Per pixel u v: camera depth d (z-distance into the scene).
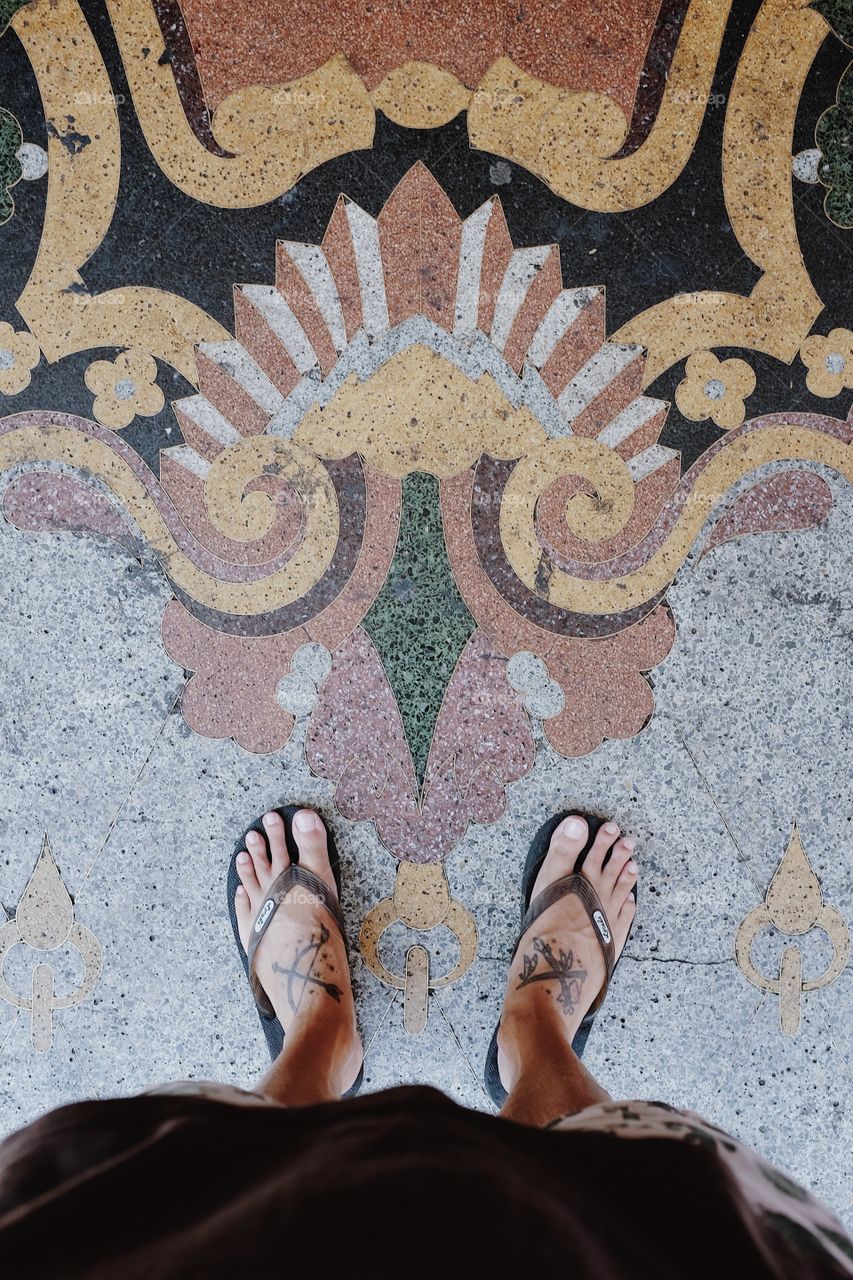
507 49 1.25
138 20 1.25
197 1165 0.66
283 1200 0.57
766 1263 0.60
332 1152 0.64
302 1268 0.51
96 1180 0.63
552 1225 0.57
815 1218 0.72
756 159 1.27
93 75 1.25
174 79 1.25
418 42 1.25
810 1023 1.31
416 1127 0.68
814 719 1.31
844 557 1.30
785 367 1.29
